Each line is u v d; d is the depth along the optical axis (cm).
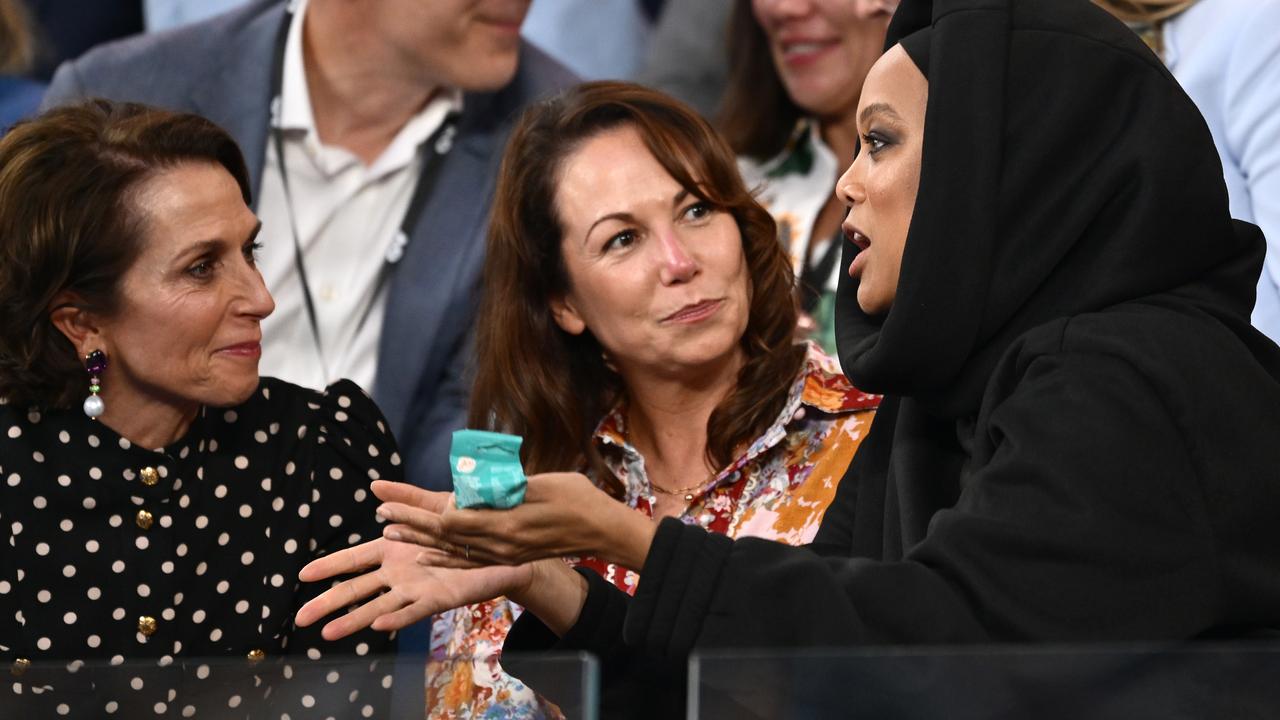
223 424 675
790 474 697
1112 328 475
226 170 652
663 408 715
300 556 670
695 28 1140
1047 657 358
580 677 383
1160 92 507
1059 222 504
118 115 648
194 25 1105
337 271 1071
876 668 357
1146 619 441
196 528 657
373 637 675
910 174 532
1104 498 445
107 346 639
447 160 1080
